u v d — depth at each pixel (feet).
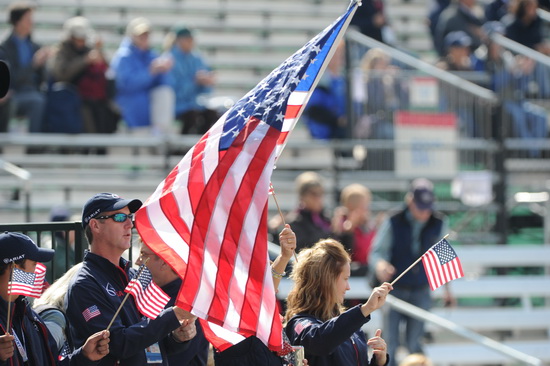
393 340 114.32
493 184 145.18
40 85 144.46
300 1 207.31
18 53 140.87
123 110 147.64
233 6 199.62
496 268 149.38
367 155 143.95
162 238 60.03
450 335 136.87
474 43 172.04
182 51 150.10
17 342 56.08
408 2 211.20
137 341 56.80
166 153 143.23
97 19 189.26
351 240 122.93
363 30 167.84
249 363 63.46
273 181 149.07
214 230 59.47
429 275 66.39
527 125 147.13
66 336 64.49
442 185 149.18
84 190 142.72
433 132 143.84
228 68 189.47
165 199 60.49
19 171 124.36
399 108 143.43
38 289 57.52
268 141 60.39
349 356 66.54
